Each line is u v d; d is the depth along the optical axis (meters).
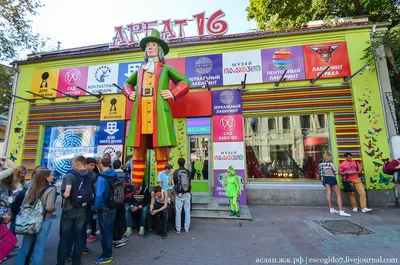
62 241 2.96
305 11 10.29
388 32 7.40
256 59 7.67
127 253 3.65
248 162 7.39
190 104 7.69
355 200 6.04
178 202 4.74
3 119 13.99
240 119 7.35
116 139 7.98
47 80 8.86
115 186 3.39
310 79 7.28
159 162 5.59
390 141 6.52
